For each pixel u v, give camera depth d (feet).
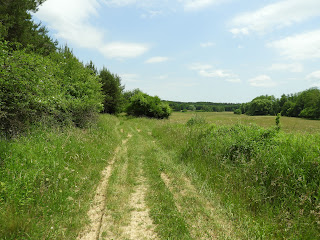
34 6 47.80
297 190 13.20
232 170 18.13
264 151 17.29
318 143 17.39
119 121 70.33
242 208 13.23
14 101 20.44
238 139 21.57
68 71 40.06
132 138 36.94
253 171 16.25
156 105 98.84
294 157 15.47
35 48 45.78
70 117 29.89
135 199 14.53
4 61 19.88
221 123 34.45
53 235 9.95
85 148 22.85
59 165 16.60
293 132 22.43
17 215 10.51
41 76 24.00
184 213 12.55
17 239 9.18
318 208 11.64
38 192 12.55
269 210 12.80
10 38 40.70
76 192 14.55
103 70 94.32
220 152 21.54
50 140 20.63
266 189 14.49
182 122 51.08
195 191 15.97
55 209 11.96
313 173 13.89
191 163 22.06
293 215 12.11
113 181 16.94
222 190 15.78
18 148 16.40
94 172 18.53
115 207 13.01
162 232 10.67
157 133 40.83
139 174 19.39
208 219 12.19
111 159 24.00
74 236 10.18
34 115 23.35
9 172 13.06
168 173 19.49
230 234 10.90
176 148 28.17
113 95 93.97
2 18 37.50
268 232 11.03
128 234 10.58
